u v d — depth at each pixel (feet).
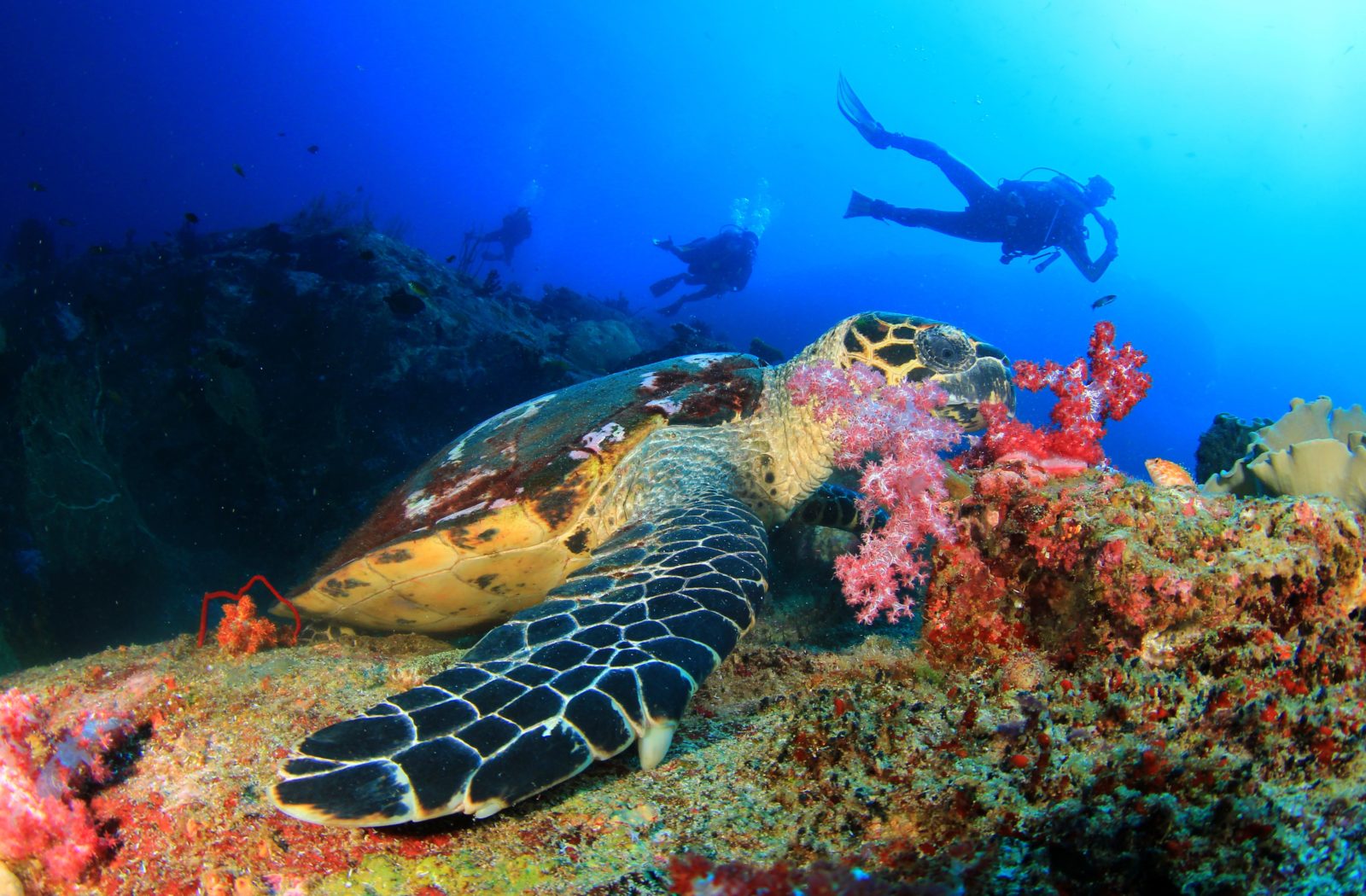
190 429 8.16
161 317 8.68
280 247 10.41
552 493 3.78
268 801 1.89
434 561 3.83
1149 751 1.40
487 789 1.61
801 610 4.31
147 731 2.39
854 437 3.47
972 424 3.98
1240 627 1.69
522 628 2.35
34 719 2.19
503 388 9.33
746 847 1.48
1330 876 1.20
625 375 4.79
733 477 4.10
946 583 2.30
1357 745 1.38
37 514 6.78
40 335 8.67
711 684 2.51
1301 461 2.84
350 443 8.43
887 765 1.63
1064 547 2.01
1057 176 14.29
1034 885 1.24
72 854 1.90
